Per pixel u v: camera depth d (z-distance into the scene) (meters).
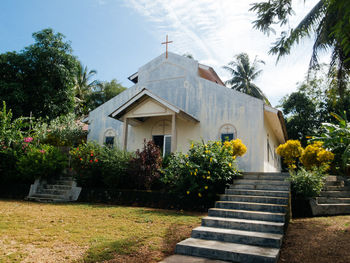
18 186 14.03
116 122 17.64
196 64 16.36
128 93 17.86
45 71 19.12
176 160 10.12
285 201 7.42
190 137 15.37
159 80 17.20
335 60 9.98
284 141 21.80
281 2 7.70
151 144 11.35
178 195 9.77
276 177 9.62
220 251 5.10
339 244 5.35
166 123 16.31
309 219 7.89
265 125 14.91
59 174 14.51
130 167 11.30
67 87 20.30
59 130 19.08
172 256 5.22
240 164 13.72
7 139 14.82
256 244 5.54
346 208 8.65
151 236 6.24
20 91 17.78
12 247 5.45
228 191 8.99
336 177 10.71
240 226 6.34
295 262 4.79
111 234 6.42
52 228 6.93
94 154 12.63
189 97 16.00
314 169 9.59
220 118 14.87
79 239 6.02
